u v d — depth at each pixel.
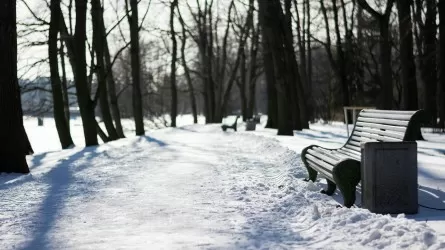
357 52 39.81
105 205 6.59
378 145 5.73
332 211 5.43
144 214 5.97
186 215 5.88
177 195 7.22
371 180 5.71
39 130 53.59
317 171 7.70
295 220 5.59
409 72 26.31
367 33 37.69
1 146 10.55
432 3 29.17
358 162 5.97
